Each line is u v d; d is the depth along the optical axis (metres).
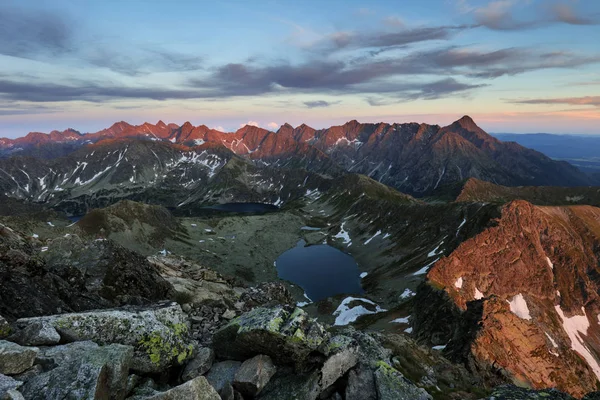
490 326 55.69
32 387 10.15
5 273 17.27
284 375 14.42
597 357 112.06
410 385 15.92
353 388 15.01
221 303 33.16
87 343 12.40
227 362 15.36
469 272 122.06
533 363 53.97
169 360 13.81
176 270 46.66
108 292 24.00
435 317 77.50
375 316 104.81
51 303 18.16
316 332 15.16
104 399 10.62
